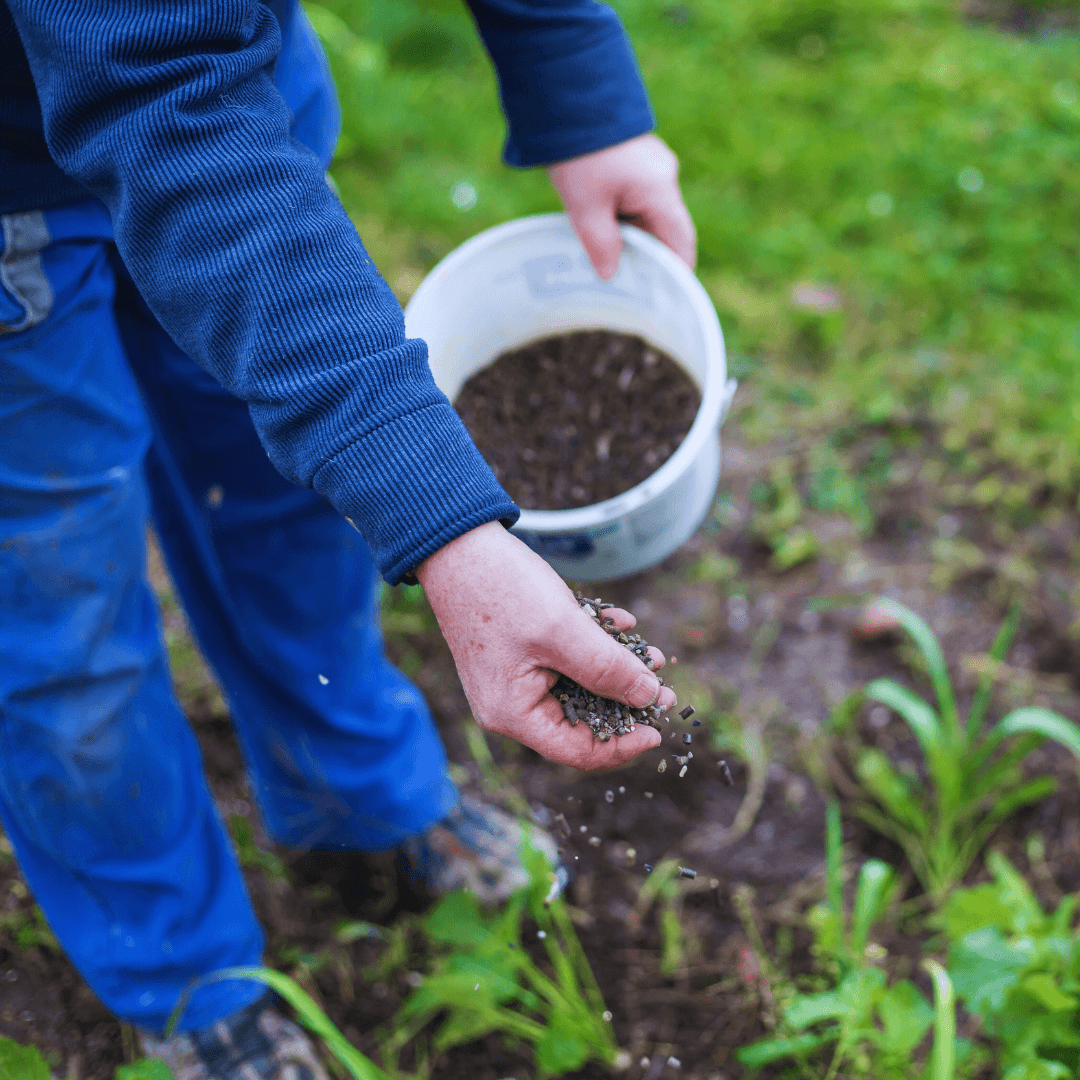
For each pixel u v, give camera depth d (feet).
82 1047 5.08
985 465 7.93
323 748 5.20
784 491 7.75
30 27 2.76
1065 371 8.43
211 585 4.83
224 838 4.91
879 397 8.29
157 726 4.40
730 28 12.09
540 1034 4.93
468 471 2.70
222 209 2.67
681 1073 5.14
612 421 4.82
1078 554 7.41
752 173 10.06
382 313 2.76
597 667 2.81
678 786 6.27
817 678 6.82
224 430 4.33
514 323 4.94
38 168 3.45
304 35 4.33
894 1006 4.31
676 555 7.44
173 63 2.69
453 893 5.06
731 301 8.82
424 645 6.86
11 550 3.76
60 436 3.76
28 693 3.92
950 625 7.04
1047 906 5.79
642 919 5.72
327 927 5.65
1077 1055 4.16
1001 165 10.25
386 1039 5.23
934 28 12.52
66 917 4.55
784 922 5.72
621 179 4.49
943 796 5.74
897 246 9.46
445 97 10.62
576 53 4.28
